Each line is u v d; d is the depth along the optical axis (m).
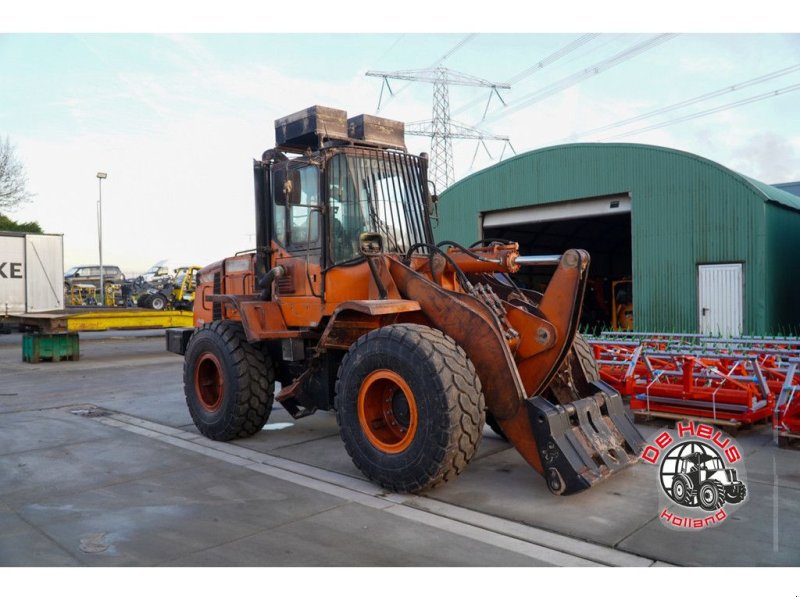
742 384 5.96
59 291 18.47
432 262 4.97
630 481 4.54
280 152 5.82
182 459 5.28
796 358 5.54
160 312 14.17
